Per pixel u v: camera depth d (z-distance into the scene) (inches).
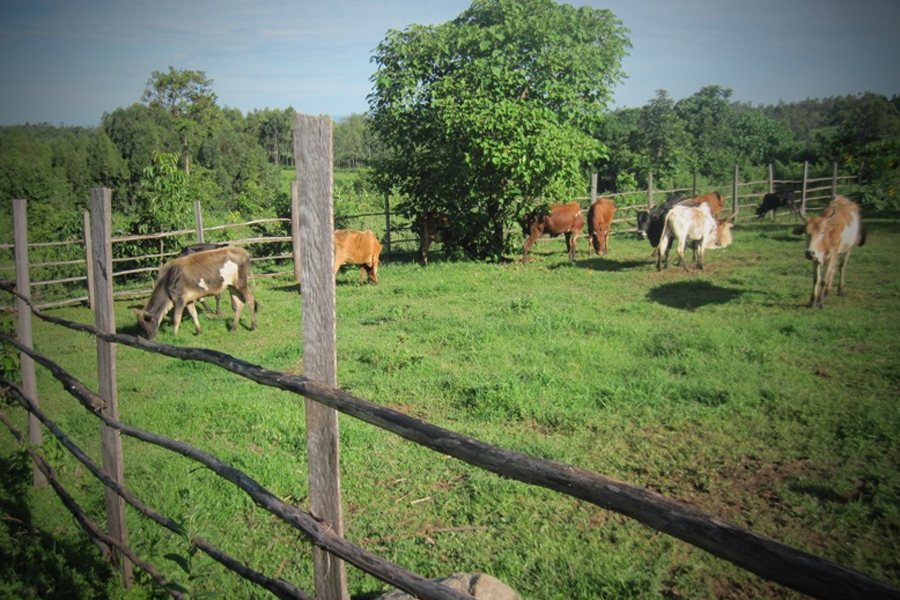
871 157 992.9
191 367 322.7
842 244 392.8
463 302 439.2
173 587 112.3
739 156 1542.8
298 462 201.3
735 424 219.9
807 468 187.2
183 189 575.2
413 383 271.9
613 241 731.4
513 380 261.0
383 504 176.4
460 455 63.8
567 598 133.6
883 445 197.9
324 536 82.2
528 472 57.7
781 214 880.3
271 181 2278.5
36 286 518.6
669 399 243.0
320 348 82.4
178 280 370.9
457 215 630.5
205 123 2313.0
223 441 220.7
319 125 78.4
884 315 357.1
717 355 295.7
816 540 150.9
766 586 136.6
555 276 526.0
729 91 1722.4
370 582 143.1
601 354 300.0
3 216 657.0
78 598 130.6
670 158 1237.7
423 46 628.7
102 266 136.6
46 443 180.5
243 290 397.1
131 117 2588.6
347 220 776.3
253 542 159.2
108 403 138.7
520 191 596.1
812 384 252.2
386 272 584.7
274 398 267.4
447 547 154.2
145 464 201.2
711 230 534.6
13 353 214.5
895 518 156.4
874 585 36.2
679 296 432.1
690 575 140.1
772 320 353.4
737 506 168.4
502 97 602.2
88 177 2268.7
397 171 657.6
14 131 3437.5
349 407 75.5
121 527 139.3
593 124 675.4
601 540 155.4
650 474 187.5
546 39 623.2
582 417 228.2
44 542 155.8
